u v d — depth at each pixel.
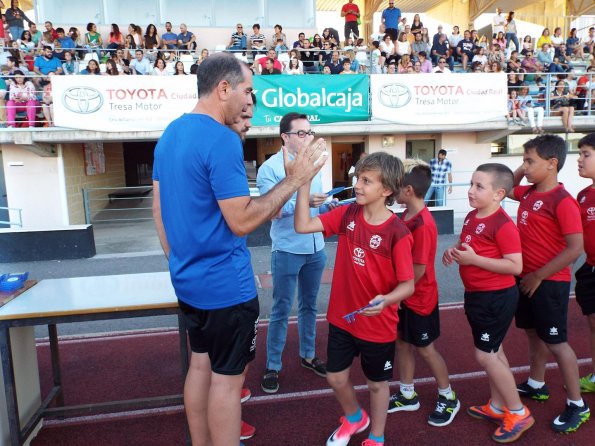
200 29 13.59
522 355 3.95
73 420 3.13
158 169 2.02
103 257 8.15
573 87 12.65
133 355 4.15
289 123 3.21
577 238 2.69
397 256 2.37
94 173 13.32
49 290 2.86
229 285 1.96
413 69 11.93
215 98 1.96
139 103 9.59
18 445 2.60
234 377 2.05
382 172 2.32
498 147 12.92
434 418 2.96
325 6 19.48
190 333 2.17
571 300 5.41
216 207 1.91
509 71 12.93
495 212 2.68
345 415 2.74
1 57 10.68
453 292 5.86
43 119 10.48
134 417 3.17
